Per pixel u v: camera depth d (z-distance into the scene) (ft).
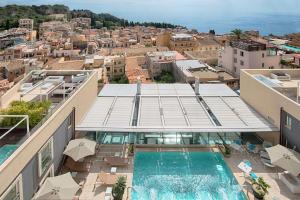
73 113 83.92
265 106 92.07
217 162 81.56
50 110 71.72
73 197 59.62
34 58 366.84
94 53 371.35
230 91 120.16
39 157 61.31
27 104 71.61
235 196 65.87
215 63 298.15
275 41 384.27
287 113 80.28
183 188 69.05
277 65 232.94
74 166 75.56
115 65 304.71
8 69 313.73
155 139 92.68
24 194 55.01
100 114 96.63
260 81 96.22
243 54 233.76
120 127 85.71
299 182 67.31
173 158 83.97
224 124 87.71
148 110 99.30
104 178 69.51
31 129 64.08
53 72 112.06
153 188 69.00
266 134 93.25
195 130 83.87
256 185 66.64
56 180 60.39
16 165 50.96
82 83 96.68
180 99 110.52
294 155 71.10
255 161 80.94
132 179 72.74
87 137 92.17
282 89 91.86
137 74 295.89
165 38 426.10
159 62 283.59
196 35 504.02
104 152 86.28
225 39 424.46
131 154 84.64
